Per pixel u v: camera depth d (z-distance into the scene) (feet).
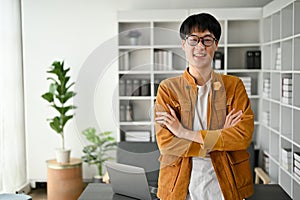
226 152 7.11
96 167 19.98
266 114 18.20
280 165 15.89
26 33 19.75
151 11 18.19
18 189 18.56
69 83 19.90
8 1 17.89
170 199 7.22
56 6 19.70
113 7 19.67
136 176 8.38
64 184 17.15
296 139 14.83
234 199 7.10
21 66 19.58
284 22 16.03
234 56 19.69
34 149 20.03
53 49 19.81
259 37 19.25
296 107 14.14
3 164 16.94
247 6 19.56
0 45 16.90
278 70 16.75
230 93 6.66
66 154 17.48
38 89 19.90
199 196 7.11
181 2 19.61
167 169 7.25
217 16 18.44
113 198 9.98
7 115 17.51
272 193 11.33
